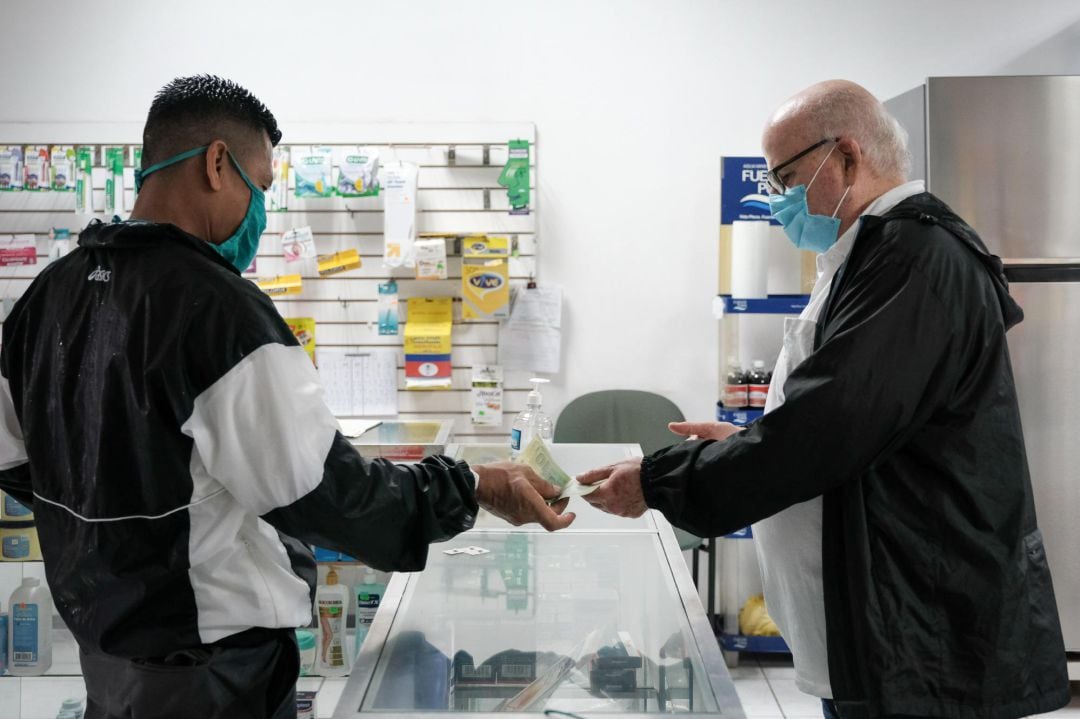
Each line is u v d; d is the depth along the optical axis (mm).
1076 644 3271
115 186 3795
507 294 3801
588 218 3943
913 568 1548
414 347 3834
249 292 1219
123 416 1194
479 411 3924
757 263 3527
